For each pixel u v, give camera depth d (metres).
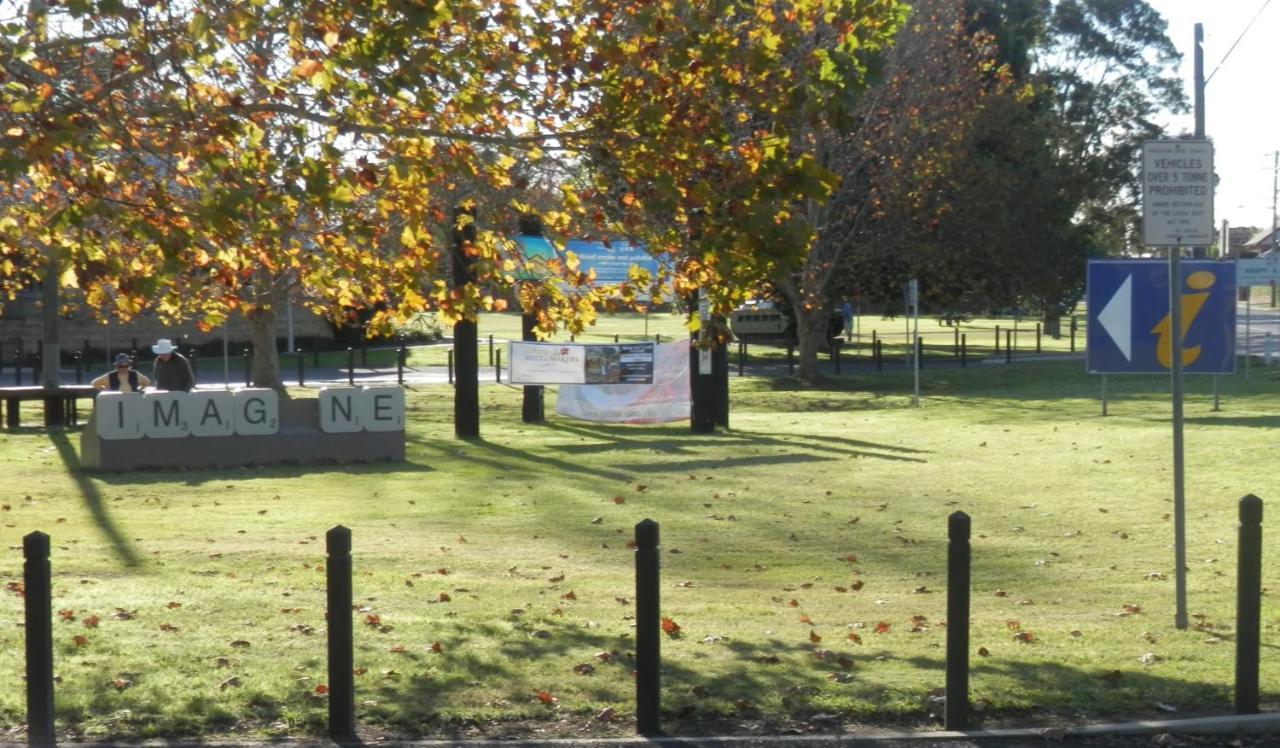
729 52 8.79
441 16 8.62
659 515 14.76
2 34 8.77
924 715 6.88
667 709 6.88
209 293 12.37
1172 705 6.96
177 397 18.94
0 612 8.98
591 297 10.55
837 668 7.72
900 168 35.97
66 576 10.73
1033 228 40.91
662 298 10.79
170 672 7.47
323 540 12.98
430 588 10.44
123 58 8.90
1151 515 14.08
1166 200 8.82
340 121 9.23
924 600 10.27
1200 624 8.98
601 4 9.10
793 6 9.34
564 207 10.73
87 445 19.22
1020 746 6.45
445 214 11.76
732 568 11.76
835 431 24.30
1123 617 9.38
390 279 10.24
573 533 13.63
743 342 47.12
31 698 6.36
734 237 8.73
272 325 31.84
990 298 43.19
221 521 14.30
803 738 6.43
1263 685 7.27
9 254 12.14
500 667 7.67
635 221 9.45
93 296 10.86
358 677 7.45
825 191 8.73
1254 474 16.17
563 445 22.17
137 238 9.11
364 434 19.75
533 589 10.52
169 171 9.20
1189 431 20.36
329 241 10.06
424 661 7.80
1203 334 18.58
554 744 6.37
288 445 19.45
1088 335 18.67
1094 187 45.00
